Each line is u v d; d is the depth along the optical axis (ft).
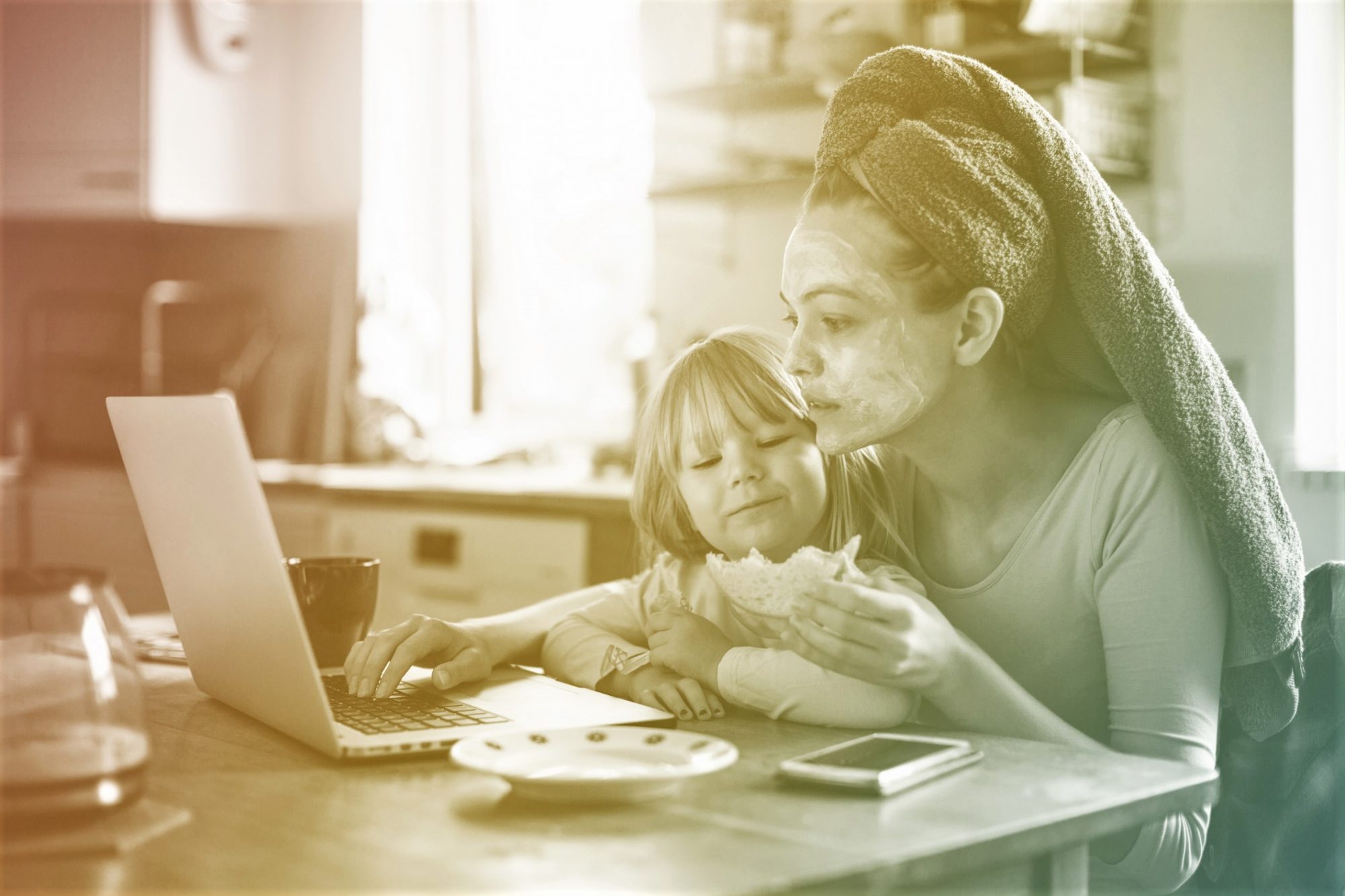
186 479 3.08
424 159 12.16
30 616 2.29
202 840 2.28
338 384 11.84
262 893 2.01
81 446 12.75
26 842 2.21
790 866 2.12
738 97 8.80
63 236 13.12
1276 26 7.00
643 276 10.75
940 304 3.40
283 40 12.19
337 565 3.82
